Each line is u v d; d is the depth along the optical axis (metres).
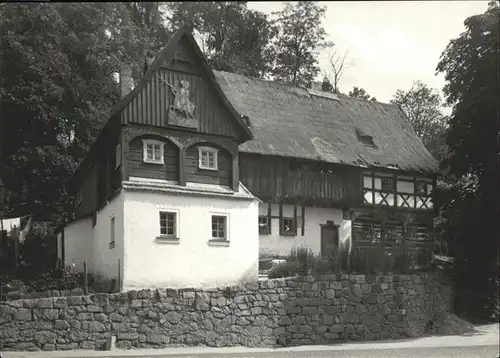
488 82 26.77
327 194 29.17
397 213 31.33
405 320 23.20
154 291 18.47
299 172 28.47
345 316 21.80
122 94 25.39
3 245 28.83
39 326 16.67
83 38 35.03
